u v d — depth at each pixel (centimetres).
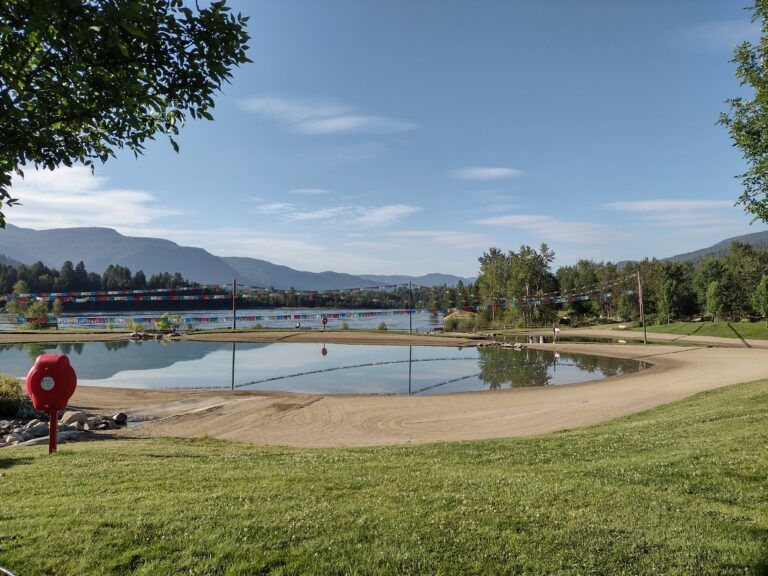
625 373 3091
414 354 4266
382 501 649
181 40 484
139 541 505
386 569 452
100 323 7212
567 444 1116
